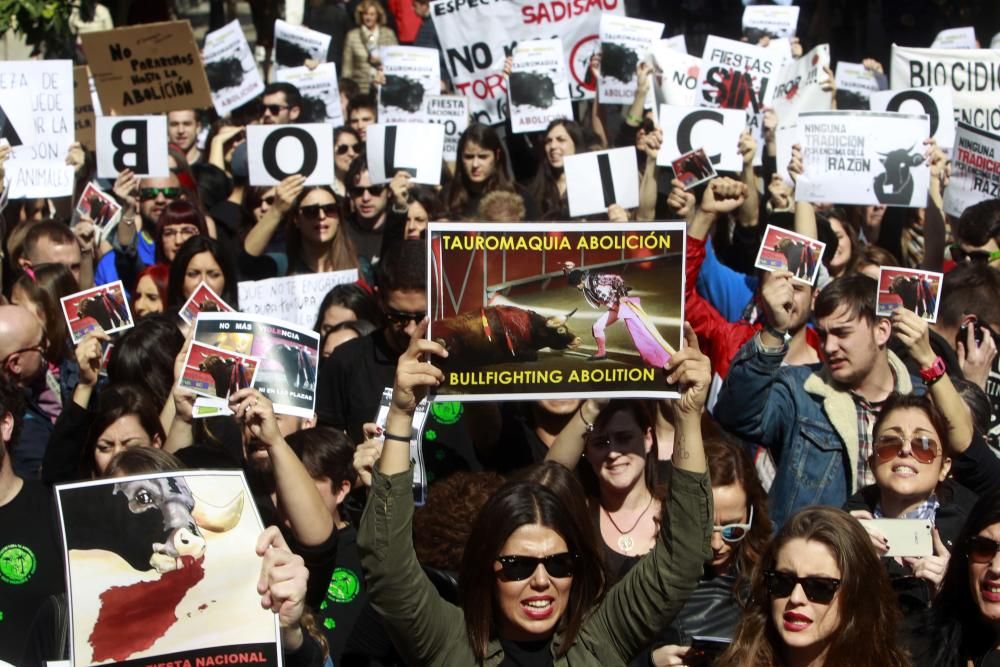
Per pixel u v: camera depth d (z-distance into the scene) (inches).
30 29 522.9
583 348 170.4
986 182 373.4
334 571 199.2
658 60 398.9
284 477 175.6
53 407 266.7
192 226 325.1
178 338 246.8
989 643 162.7
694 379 164.9
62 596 162.9
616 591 159.9
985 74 409.1
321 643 164.1
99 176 368.2
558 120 403.9
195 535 140.6
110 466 167.9
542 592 153.1
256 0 652.1
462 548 179.5
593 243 170.7
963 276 257.4
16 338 245.1
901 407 192.9
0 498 184.4
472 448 229.8
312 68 470.6
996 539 159.3
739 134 350.3
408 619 155.9
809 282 257.6
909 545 180.1
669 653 171.8
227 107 473.1
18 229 335.9
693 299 274.4
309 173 348.8
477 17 459.2
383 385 239.6
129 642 137.4
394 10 618.8
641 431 193.8
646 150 354.0
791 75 414.3
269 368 200.4
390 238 356.2
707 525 160.2
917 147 328.8
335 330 268.1
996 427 244.1
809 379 226.2
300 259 338.0
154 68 411.2
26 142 357.1
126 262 365.7
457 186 372.8
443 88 520.7
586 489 200.5
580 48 461.7
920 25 620.4
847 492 221.0
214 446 219.1
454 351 169.3
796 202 328.5
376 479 159.6
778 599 155.3
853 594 153.3
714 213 271.9
